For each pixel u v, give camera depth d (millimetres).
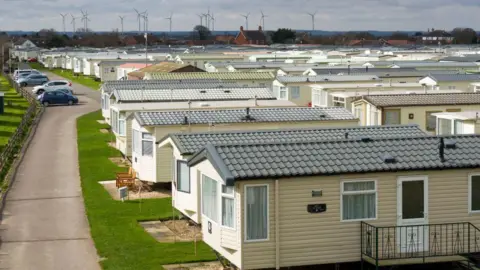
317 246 20031
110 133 53000
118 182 34562
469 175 20922
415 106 41281
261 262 19688
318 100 54031
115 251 24172
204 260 23109
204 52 116875
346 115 36312
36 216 29578
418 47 151750
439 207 20797
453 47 146625
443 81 55469
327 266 20719
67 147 47969
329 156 20734
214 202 21016
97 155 44719
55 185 35844
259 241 19625
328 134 28469
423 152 21281
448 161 20781
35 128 57188
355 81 58219
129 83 58594
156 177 33750
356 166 20188
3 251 24562
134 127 35406
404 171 20359
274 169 19734
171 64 83375
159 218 29000
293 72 71562
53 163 42031
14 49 168625
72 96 75812
